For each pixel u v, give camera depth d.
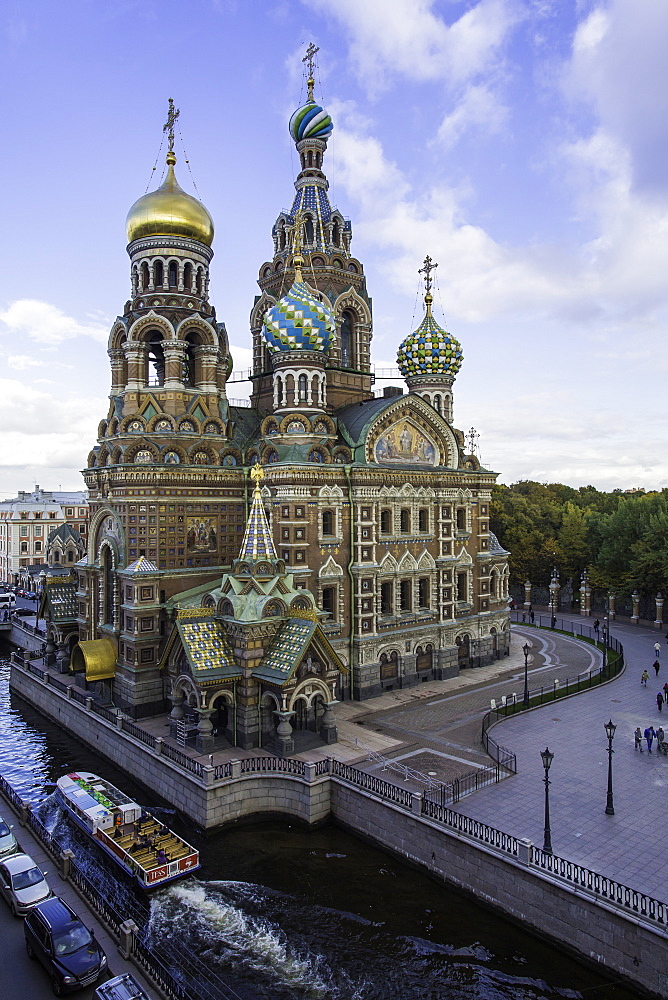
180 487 48.59
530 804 33.22
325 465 48.38
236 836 34.94
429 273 63.56
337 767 36.41
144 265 53.75
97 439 53.53
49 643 59.78
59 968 22.72
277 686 38.56
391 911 28.77
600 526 98.00
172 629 42.12
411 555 54.44
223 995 24.25
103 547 51.03
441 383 63.31
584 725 44.91
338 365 60.56
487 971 25.33
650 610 85.06
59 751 47.09
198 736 39.78
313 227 61.47
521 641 72.56
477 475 60.50
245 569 42.56
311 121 62.19
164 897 29.78
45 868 30.30
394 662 53.09
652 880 26.59
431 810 31.67
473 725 44.66
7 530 142.00
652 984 23.02
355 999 24.12
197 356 53.84
